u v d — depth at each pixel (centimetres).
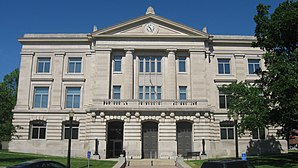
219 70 5200
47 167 2273
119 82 5006
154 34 5106
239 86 3506
